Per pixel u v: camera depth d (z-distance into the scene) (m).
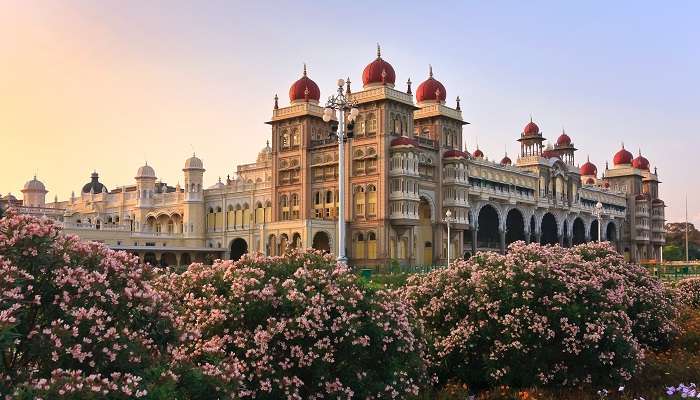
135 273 13.05
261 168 122.38
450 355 21.02
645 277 26.81
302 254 18.41
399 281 53.88
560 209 126.50
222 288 16.88
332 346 15.35
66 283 11.77
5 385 9.99
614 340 19.94
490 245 110.88
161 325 12.91
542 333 19.78
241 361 14.69
